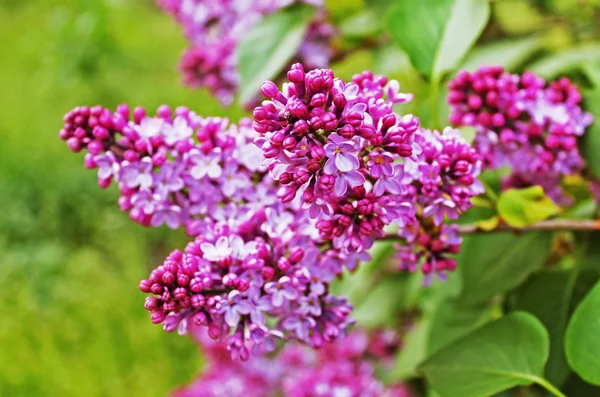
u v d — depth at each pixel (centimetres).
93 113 57
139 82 226
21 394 128
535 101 60
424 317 77
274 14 74
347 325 57
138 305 144
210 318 54
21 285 155
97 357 132
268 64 73
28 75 247
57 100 218
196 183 57
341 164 51
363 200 53
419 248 58
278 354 92
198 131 57
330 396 79
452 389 58
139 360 132
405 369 75
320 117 50
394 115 52
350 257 56
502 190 64
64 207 175
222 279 54
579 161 61
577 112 60
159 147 57
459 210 55
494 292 63
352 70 89
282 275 55
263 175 58
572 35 80
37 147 197
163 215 58
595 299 56
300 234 56
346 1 77
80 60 192
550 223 60
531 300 63
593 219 64
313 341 56
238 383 88
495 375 58
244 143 57
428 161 55
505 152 61
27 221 172
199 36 80
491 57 74
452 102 61
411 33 64
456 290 68
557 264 67
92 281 157
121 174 57
